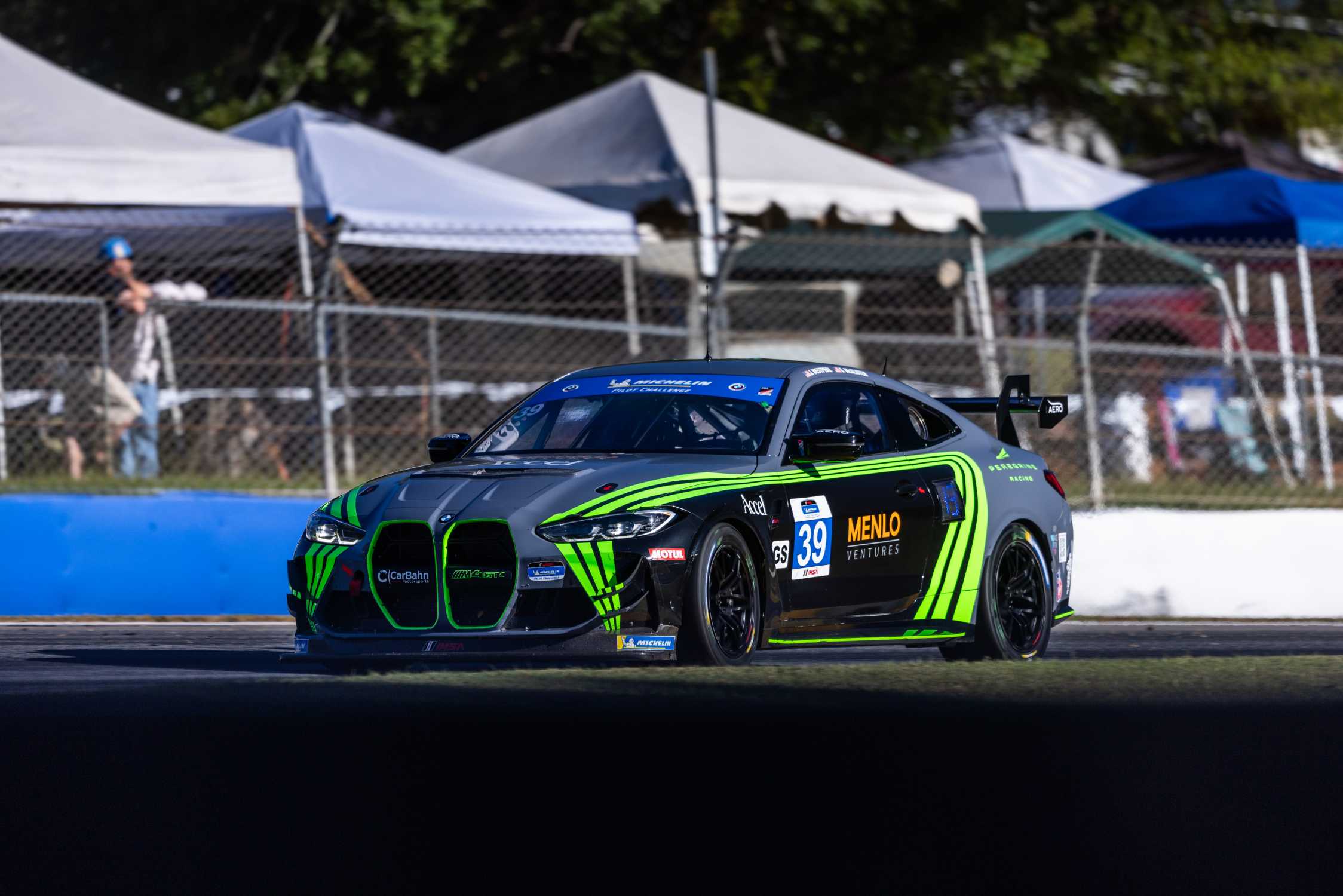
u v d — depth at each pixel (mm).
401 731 14422
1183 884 10297
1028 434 40281
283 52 66375
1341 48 80938
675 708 15516
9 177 36844
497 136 52938
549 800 12000
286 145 43156
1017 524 24750
